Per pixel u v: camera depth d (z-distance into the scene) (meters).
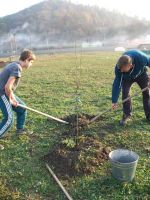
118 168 1.88
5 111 2.32
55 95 4.01
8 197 1.81
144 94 2.77
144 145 2.43
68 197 1.81
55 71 6.42
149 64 2.58
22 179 2.02
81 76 5.47
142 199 1.78
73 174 2.03
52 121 2.91
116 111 3.13
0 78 2.32
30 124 2.88
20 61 2.34
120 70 2.49
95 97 3.79
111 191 1.86
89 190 1.88
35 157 2.28
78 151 2.21
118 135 2.58
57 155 2.19
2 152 2.37
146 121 2.87
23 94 4.14
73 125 2.72
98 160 2.15
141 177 1.99
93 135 2.55
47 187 1.93
